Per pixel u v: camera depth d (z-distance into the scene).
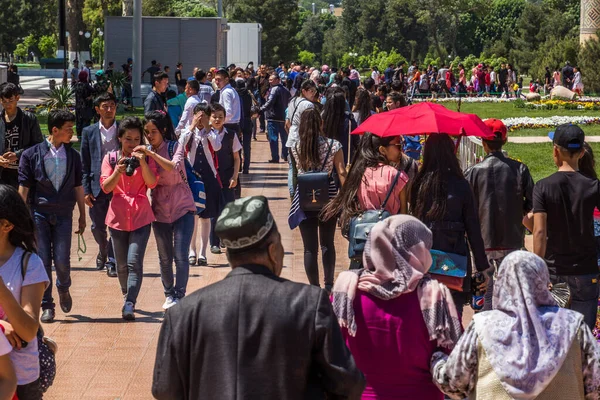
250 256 4.27
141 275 10.23
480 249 7.38
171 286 10.62
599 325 8.77
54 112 9.88
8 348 4.96
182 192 10.50
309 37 196.12
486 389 4.61
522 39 118.88
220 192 12.61
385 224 5.22
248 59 65.50
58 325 9.96
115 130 11.78
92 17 100.12
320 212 9.97
